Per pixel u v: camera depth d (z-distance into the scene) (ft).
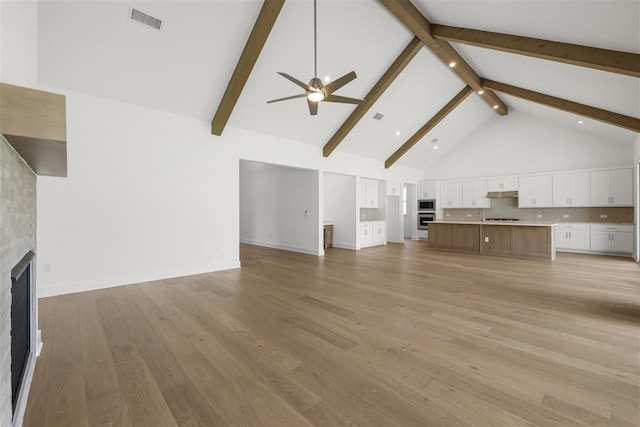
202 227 16.17
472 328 8.75
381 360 6.92
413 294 12.19
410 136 26.43
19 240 4.98
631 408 5.22
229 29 12.44
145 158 14.10
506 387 5.87
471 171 30.37
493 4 11.33
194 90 14.42
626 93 14.12
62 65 11.30
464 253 23.36
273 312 10.11
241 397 5.58
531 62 15.43
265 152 19.10
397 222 31.71
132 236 13.76
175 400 5.50
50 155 4.95
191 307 10.61
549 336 8.18
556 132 25.35
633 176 21.34
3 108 3.63
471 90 21.91
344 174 24.90
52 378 6.17
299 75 15.61
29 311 6.22
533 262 19.27
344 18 13.66
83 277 12.51
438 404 5.37
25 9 5.75
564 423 4.86
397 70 17.34
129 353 7.25
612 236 21.97
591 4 9.13
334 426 4.84
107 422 4.94
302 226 23.93
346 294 12.23
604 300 11.32
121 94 13.12
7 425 3.85
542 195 25.30
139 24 11.09
